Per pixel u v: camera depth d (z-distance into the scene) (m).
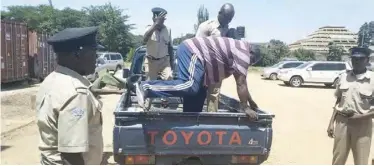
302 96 17.42
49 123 2.14
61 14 56.00
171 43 6.87
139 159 3.98
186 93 4.34
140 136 3.96
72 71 2.24
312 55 56.41
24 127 8.74
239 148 4.07
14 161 6.11
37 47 19.39
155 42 6.61
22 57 17.91
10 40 16.50
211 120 4.05
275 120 10.77
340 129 4.82
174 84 4.32
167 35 6.74
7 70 16.19
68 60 2.25
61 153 2.10
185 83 4.32
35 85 18.69
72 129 2.08
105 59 25.47
